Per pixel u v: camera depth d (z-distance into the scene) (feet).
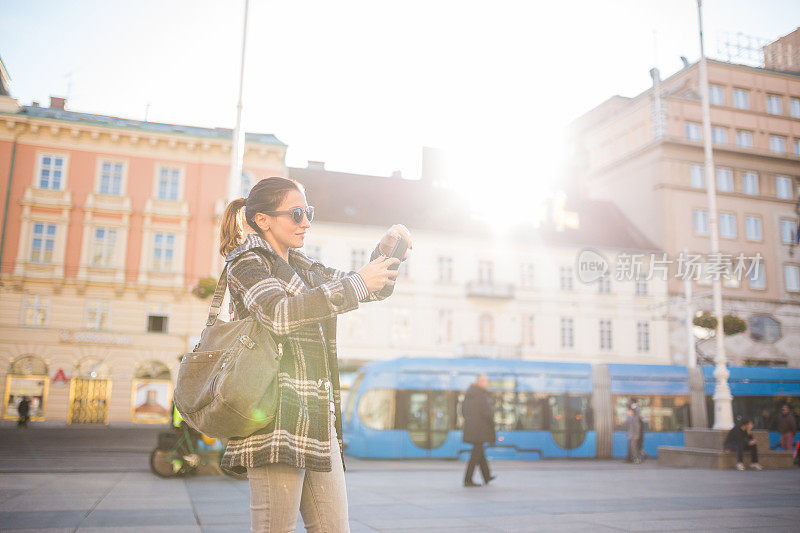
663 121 132.67
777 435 71.36
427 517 21.94
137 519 20.99
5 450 58.44
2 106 111.55
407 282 122.93
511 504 25.81
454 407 61.46
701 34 61.98
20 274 107.24
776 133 137.80
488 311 126.00
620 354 128.77
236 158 47.47
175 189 114.62
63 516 21.36
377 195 133.39
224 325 6.16
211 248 113.91
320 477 6.36
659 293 131.03
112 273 110.32
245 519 21.17
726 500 27.66
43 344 106.93
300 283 6.29
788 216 135.23
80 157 112.06
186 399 5.93
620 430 66.39
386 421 59.67
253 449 5.82
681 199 131.54
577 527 19.97
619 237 135.74
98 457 53.01
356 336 119.14
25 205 108.88
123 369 108.99
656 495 29.66
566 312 128.67
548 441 63.67
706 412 69.62
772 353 127.24
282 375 6.07
